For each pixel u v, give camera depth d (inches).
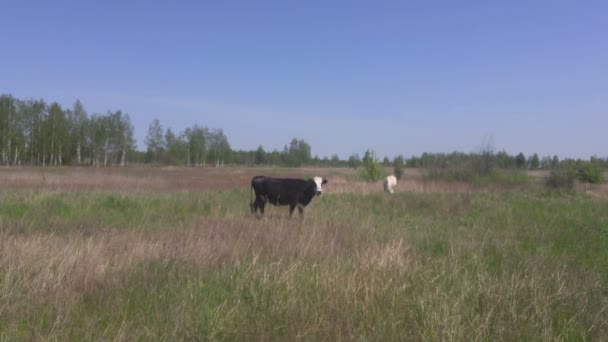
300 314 164.9
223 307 170.9
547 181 973.2
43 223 352.5
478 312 173.5
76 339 147.3
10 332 147.0
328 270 204.2
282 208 553.9
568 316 173.9
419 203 600.7
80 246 246.1
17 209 421.7
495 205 581.0
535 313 165.8
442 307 166.1
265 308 170.7
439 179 1165.1
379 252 246.4
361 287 187.5
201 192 699.4
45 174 1135.0
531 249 309.6
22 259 213.2
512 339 150.2
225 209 489.7
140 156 3051.2
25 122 2279.8
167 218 413.1
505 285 192.4
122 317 168.9
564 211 515.5
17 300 171.5
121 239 283.9
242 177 1315.2
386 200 643.5
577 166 1042.1
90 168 1777.8
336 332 153.4
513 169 1221.7
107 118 2536.9
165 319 162.6
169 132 2970.0
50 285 187.8
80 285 196.7
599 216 469.4
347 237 310.3
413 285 199.2
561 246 322.3
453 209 541.6
